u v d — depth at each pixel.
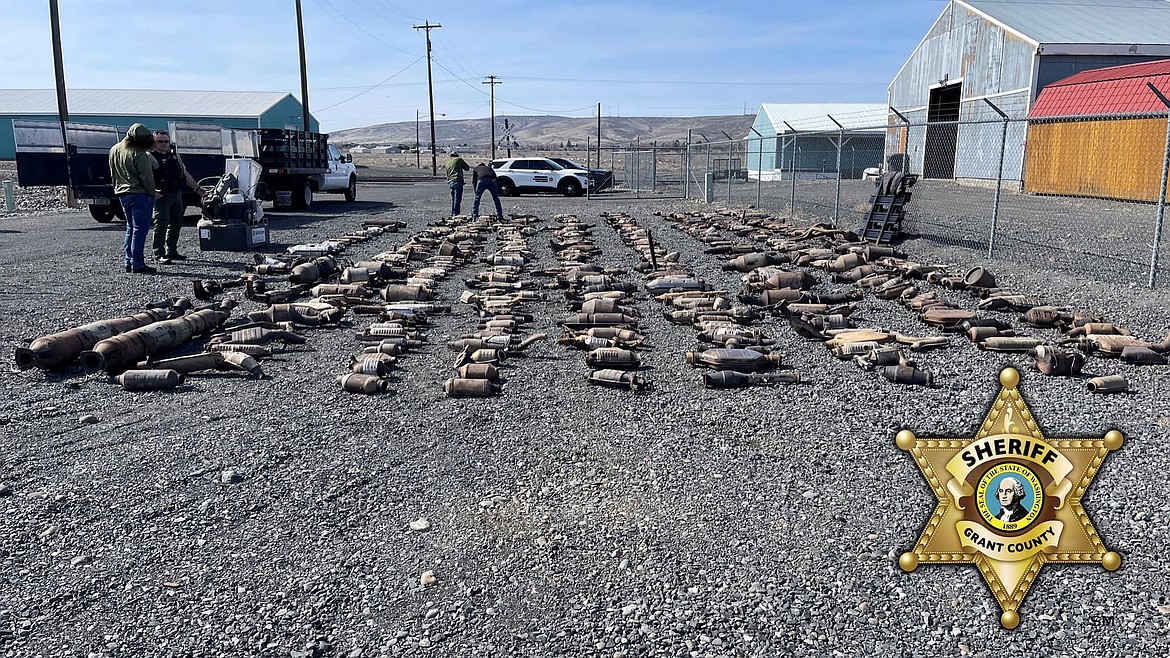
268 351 7.22
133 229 11.41
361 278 10.67
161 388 6.27
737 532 4.08
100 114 67.44
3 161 56.84
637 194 31.69
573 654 3.19
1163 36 33.41
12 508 4.29
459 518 4.24
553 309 9.41
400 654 3.19
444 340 7.94
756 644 3.24
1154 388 6.32
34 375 6.60
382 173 60.22
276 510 4.31
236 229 13.73
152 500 4.41
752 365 6.80
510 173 33.81
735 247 13.69
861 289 10.30
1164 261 12.37
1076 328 7.80
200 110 68.94
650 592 3.58
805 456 5.00
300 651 3.20
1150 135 24.41
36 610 3.44
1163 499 4.36
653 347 7.66
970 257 12.91
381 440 5.27
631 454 5.05
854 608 3.46
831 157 53.06
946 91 40.00
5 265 12.09
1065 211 21.70
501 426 5.54
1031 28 33.31
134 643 3.24
